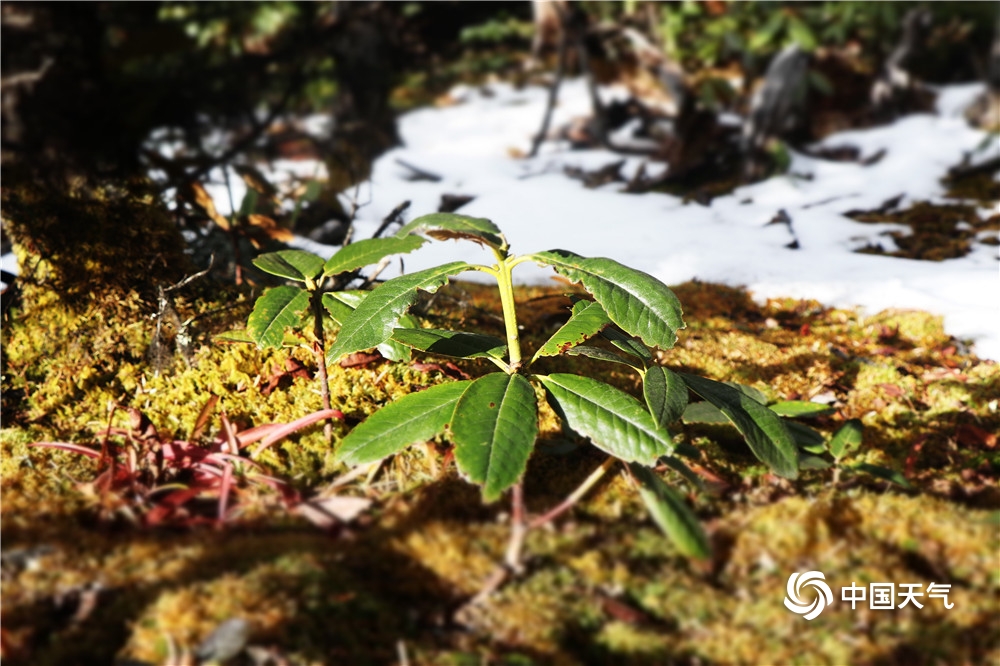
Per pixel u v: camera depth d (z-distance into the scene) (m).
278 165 1.69
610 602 0.65
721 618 0.65
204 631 0.63
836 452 0.77
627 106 2.24
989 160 1.79
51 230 0.89
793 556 0.69
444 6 2.70
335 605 0.65
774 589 0.67
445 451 0.79
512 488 0.75
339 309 0.78
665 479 0.76
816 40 2.01
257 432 0.77
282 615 0.64
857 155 1.93
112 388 0.86
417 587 0.67
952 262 1.25
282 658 0.62
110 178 0.92
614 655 0.63
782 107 1.78
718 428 0.84
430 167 1.82
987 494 0.77
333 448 0.79
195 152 1.34
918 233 1.40
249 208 1.09
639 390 0.91
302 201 1.33
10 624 0.64
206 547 0.69
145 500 0.73
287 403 0.84
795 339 1.03
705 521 0.72
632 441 0.70
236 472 0.77
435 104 2.42
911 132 2.04
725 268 1.21
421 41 2.70
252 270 1.00
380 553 0.69
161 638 0.62
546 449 0.78
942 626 0.64
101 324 0.89
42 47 0.90
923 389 0.92
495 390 0.71
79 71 0.91
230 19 1.46
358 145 1.88
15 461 0.78
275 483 0.74
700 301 1.12
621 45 2.44
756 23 2.02
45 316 0.88
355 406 0.83
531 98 2.42
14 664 0.62
